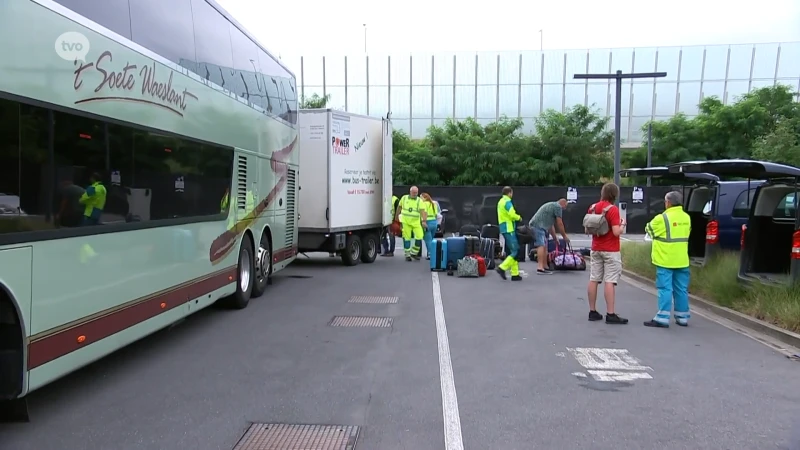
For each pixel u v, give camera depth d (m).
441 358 6.93
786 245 10.16
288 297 11.05
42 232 4.65
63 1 4.91
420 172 33.88
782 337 7.93
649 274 13.53
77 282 5.12
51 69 4.73
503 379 6.15
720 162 9.17
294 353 7.14
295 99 13.20
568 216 29.25
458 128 36.09
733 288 9.92
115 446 4.46
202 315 9.38
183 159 7.28
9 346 4.44
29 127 4.50
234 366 6.59
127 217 5.95
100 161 5.44
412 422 4.95
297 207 13.52
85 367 6.52
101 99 5.43
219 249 8.62
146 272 6.35
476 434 4.70
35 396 5.57
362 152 15.91
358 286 12.43
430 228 17.73
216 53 8.41
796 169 8.71
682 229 8.73
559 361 6.86
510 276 13.92
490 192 28.95
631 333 8.34
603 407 5.34
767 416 5.15
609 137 34.53
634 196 28.58
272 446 4.46
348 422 4.95
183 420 4.99
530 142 34.19
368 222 16.36
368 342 7.69
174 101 6.98
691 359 7.00
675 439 4.63
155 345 7.52
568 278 13.82
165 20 6.77
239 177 9.46
